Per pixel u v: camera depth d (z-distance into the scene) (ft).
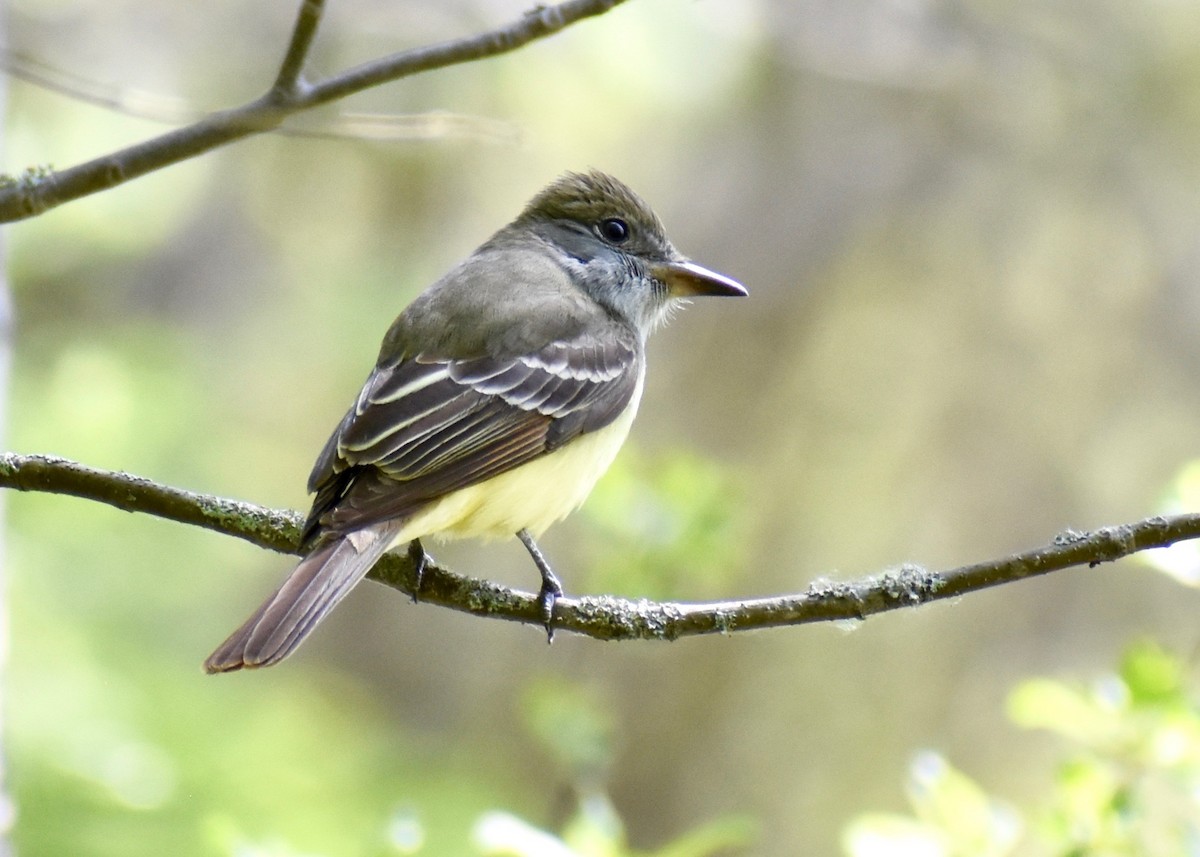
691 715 44.57
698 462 35.78
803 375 44.34
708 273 26.55
